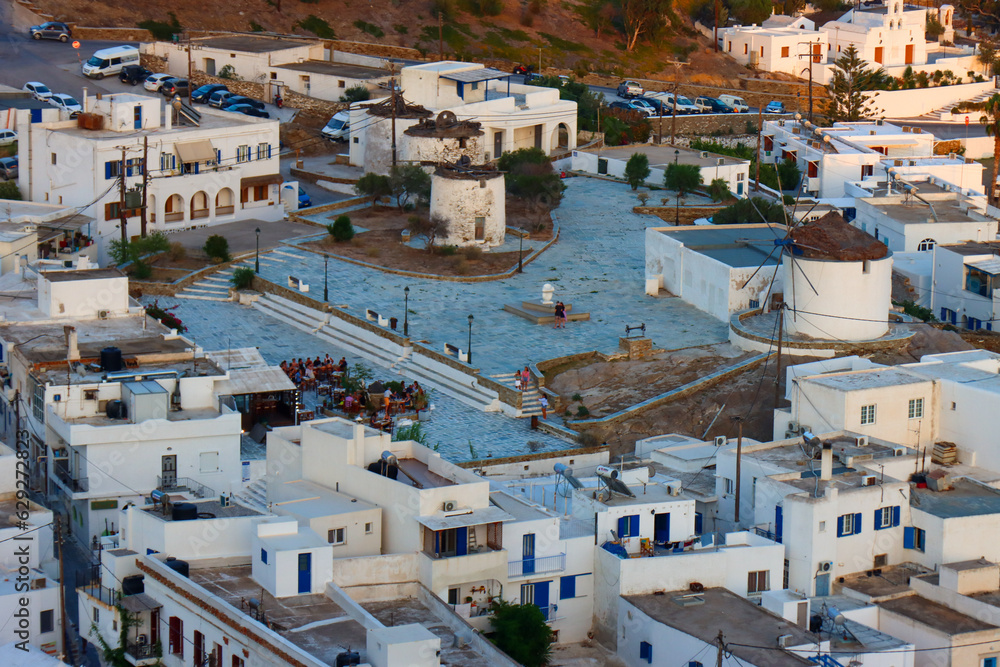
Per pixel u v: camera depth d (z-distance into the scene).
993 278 124.62
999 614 74.75
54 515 77.44
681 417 100.44
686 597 73.81
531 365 106.06
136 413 84.75
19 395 90.44
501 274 123.00
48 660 64.12
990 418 91.06
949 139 196.50
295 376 101.94
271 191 134.75
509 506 76.06
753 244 120.19
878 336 108.19
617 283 123.19
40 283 100.31
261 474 85.00
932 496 83.50
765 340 106.94
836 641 71.75
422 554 70.81
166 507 70.50
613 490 78.25
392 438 89.44
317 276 120.31
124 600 67.44
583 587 75.62
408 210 136.88
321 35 193.75
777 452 85.94
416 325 112.12
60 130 127.88
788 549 79.38
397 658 58.84
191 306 115.12
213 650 63.88
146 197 123.50
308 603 65.38
